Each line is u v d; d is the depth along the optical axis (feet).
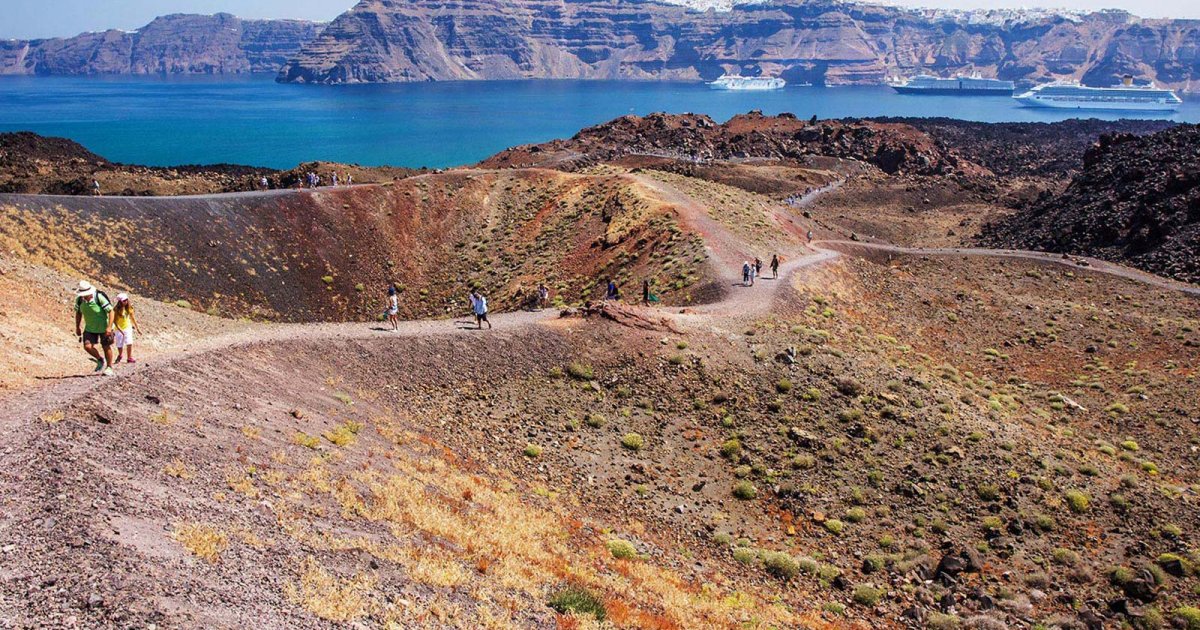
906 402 142.51
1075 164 643.04
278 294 243.60
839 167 586.45
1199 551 107.14
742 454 123.95
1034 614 92.89
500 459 109.91
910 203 510.58
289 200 279.28
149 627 38.06
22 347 86.38
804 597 91.04
